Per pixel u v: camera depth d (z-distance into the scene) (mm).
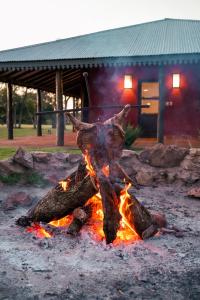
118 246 3680
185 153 6852
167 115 15469
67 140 14953
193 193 5965
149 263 3299
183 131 15328
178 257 3457
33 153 6801
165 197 5992
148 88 15711
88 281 2934
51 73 15914
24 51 14609
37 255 3449
